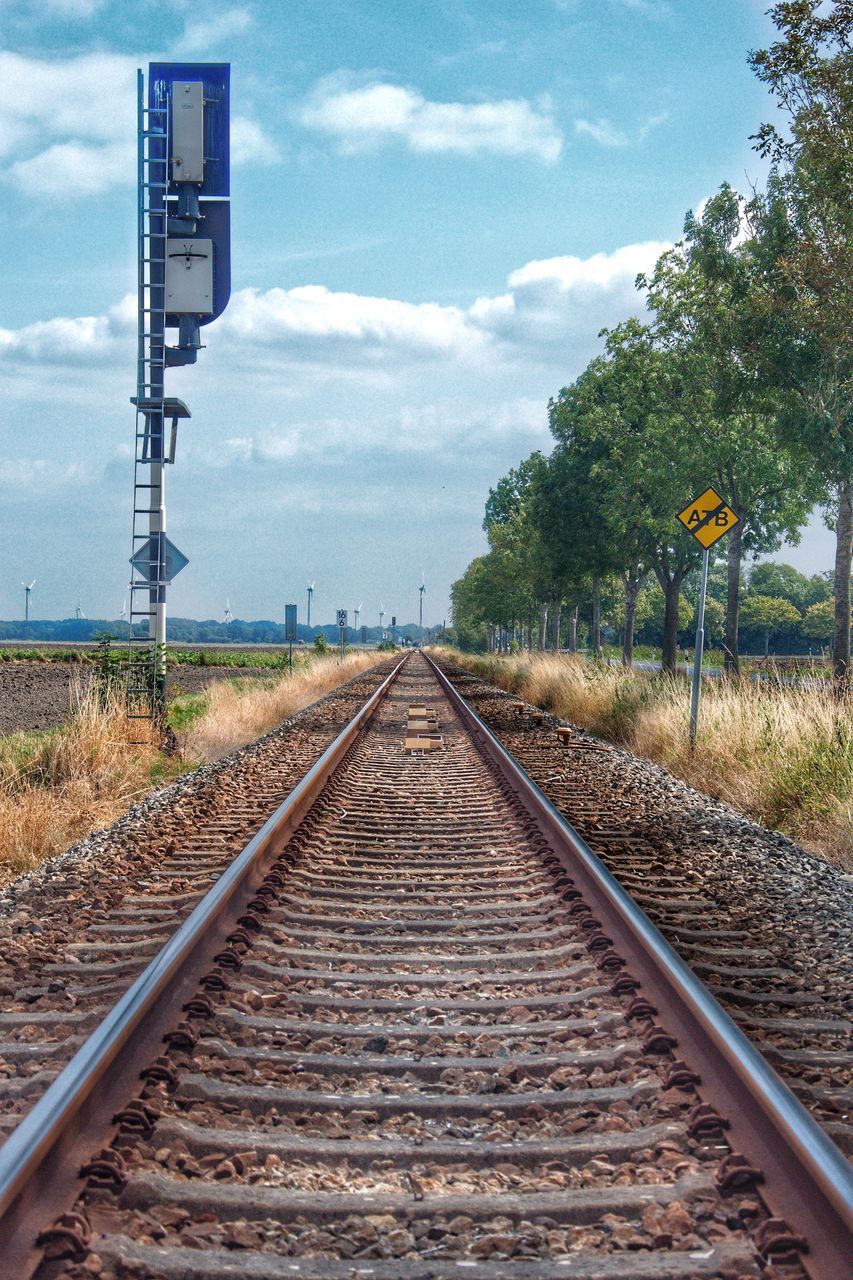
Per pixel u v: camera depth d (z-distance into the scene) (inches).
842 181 801.6
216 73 685.3
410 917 275.0
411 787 509.7
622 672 1069.1
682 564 1673.2
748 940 260.7
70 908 281.4
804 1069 177.8
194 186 674.8
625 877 324.5
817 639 5610.2
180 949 200.1
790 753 507.8
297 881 305.4
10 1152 119.3
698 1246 120.2
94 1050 148.0
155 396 653.9
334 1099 159.8
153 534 649.6
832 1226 116.6
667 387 1318.9
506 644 4288.9
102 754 514.9
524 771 494.3
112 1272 112.8
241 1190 130.6
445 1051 183.3
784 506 1417.3
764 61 753.0
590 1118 155.3
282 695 1067.3
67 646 4682.6
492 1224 126.4
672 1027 181.8
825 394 971.3
